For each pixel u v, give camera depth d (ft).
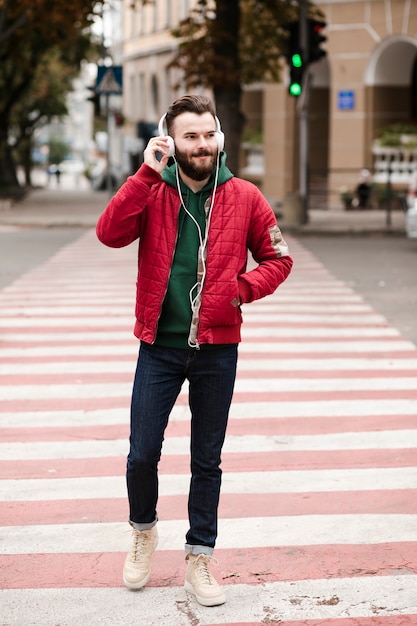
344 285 49.98
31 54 152.87
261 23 91.71
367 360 32.78
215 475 15.72
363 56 106.22
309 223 87.20
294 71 80.07
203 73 85.56
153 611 15.38
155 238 14.85
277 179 118.11
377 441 23.99
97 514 19.33
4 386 29.43
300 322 39.55
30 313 41.78
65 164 339.98
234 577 16.51
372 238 78.13
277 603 15.62
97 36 157.17
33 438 24.36
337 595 15.85
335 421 25.66
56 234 82.79
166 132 15.19
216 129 14.74
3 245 72.02
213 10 86.99
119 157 189.57
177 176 14.83
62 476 21.57
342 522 18.85
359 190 102.99
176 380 15.37
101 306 43.65
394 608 15.40
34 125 210.18
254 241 15.34
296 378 30.30
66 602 15.67
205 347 15.14
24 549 17.69
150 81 177.27
